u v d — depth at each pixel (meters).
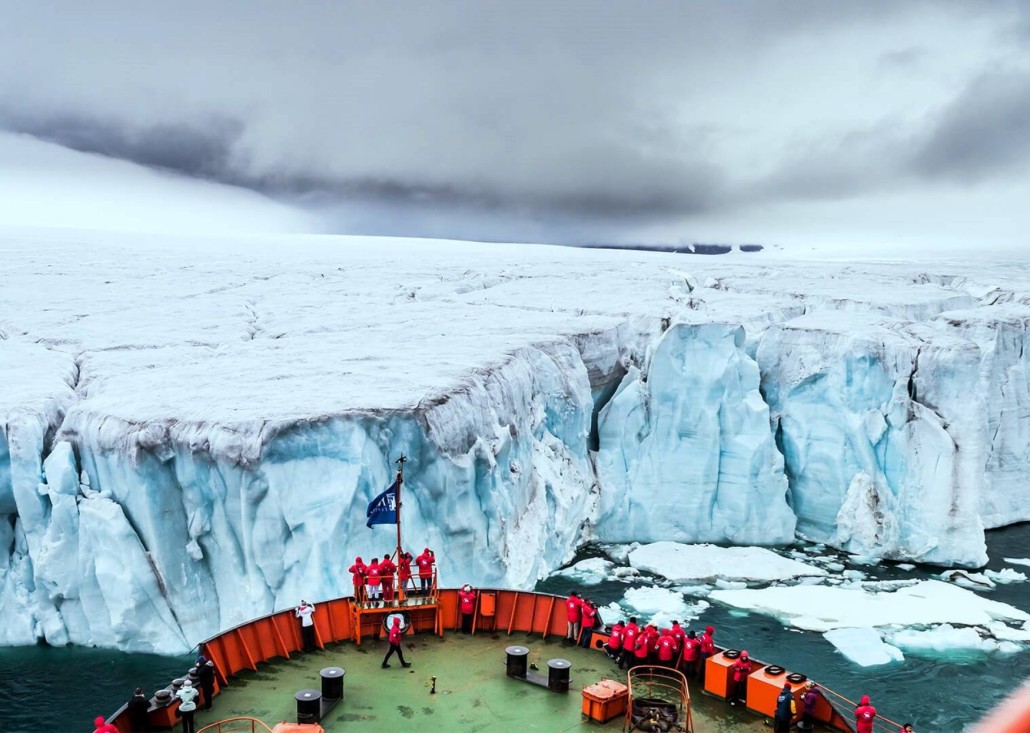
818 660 25.34
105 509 24.36
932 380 34.22
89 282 53.72
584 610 18.36
